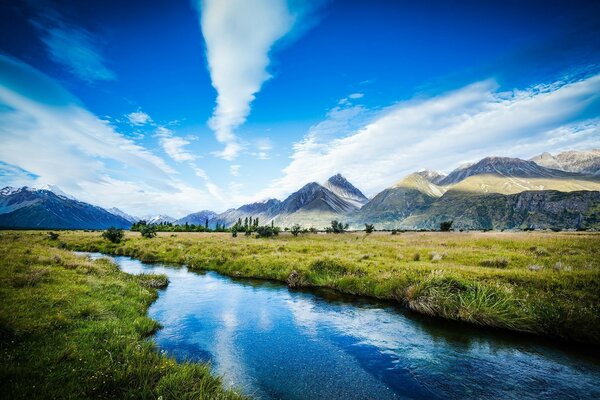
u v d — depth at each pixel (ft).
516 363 35.04
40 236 196.24
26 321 34.53
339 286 72.08
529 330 43.93
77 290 50.85
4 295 42.65
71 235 223.30
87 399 23.00
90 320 40.27
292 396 28.27
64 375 25.64
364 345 40.37
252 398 27.66
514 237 142.00
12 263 62.18
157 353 33.47
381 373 32.78
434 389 29.63
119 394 24.66
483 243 121.70
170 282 81.71
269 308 57.72
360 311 55.67
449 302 51.55
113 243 169.07
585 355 37.14
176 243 168.14
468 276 60.64
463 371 33.22
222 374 32.24
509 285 53.78
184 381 27.04
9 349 28.55
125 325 41.47
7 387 22.43
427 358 36.47
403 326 47.62
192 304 60.18
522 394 28.71
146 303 57.36
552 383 30.73
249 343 41.04
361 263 84.74
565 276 56.54
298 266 87.56
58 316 38.06
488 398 27.99
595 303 44.93
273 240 194.39
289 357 36.76
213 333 44.65
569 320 41.81
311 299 64.28
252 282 81.92
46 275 56.95
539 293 50.21
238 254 118.52
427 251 104.88
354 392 29.09
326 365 34.73
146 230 221.25
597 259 74.13
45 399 22.04
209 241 182.29
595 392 29.07
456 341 41.60
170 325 47.88
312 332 45.21
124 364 28.89
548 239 122.83
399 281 64.13
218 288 74.64
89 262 81.41
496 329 45.75
